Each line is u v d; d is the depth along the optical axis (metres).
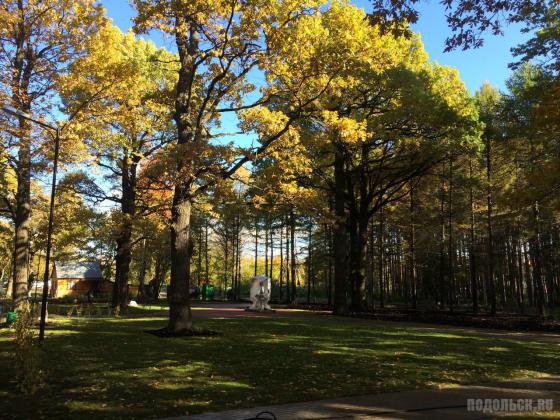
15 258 17.12
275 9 13.61
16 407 6.16
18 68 16.33
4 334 14.30
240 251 51.78
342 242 25.31
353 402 6.37
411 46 23.70
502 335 15.70
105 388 7.18
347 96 21.33
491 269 27.41
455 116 21.59
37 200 25.45
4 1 15.76
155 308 29.52
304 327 16.52
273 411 5.92
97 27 16.75
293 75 14.54
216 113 16.94
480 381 7.78
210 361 9.42
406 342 12.75
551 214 27.78
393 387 7.26
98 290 56.69
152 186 25.89
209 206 19.61
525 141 21.39
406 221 35.56
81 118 16.64
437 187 32.59
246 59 14.98
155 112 21.80
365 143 22.34
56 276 54.62
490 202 27.89
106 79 16.83
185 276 14.36
